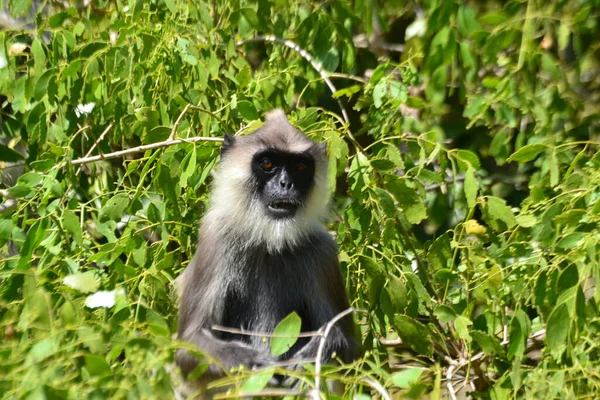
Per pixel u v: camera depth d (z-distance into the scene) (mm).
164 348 7191
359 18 13523
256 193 10641
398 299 10203
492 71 14883
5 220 10641
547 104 12695
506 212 10734
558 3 13148
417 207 11141
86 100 12211
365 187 11008
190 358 9391
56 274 10305
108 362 7312
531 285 10453
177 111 12258
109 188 12828
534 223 10836
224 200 10758
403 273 10641
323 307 10703
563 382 8609
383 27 13570
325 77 12922
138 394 6695
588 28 13219
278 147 10648
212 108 12945
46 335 7043
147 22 12570
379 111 12273
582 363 9102
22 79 12242
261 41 14844
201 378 9344
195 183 11609
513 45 14258
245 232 10648
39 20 12633
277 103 13055
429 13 12438
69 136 12531
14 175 14359
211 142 11562
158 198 12406
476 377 10805
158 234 13148
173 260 11828
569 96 13547
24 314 7652
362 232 11219
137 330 9516
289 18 13727
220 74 13297
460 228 11469
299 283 10805
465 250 11297
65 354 6914
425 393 9141
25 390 6379
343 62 13266
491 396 9805
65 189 11383
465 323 9938
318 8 13180
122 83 12133
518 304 10195
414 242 11727
